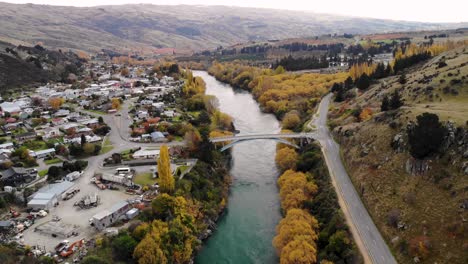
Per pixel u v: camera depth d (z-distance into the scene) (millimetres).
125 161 142500
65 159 148500
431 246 82500
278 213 125750
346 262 89188
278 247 100125
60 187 119812
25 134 171000
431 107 126625
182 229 104062
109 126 192750
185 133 170500
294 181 127125
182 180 126438
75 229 98625
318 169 137250
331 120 188125
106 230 98500
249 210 128625
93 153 152000
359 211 106875
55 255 87562
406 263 83562
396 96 144750
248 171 161000
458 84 140500
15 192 114875
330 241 95375
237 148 190000
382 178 112312
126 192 119438
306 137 167500
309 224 103250
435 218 87438
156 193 118438
